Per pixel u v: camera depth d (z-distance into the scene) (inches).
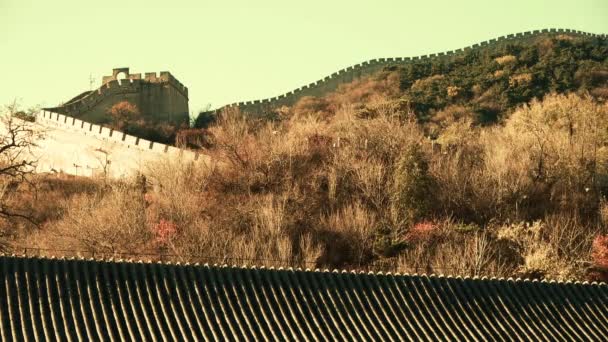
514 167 5216.5
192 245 4158.5
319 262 4372.5
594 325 2471.7
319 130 5782.5
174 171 5108.3
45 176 5438.0
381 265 4288.9
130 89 7701.8
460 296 2440.9
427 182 4877.0
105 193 4995.1
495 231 4547.2
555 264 4106.8
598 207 5036.9
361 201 4933.6
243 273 2326.5
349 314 2324.1
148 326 2159.2
